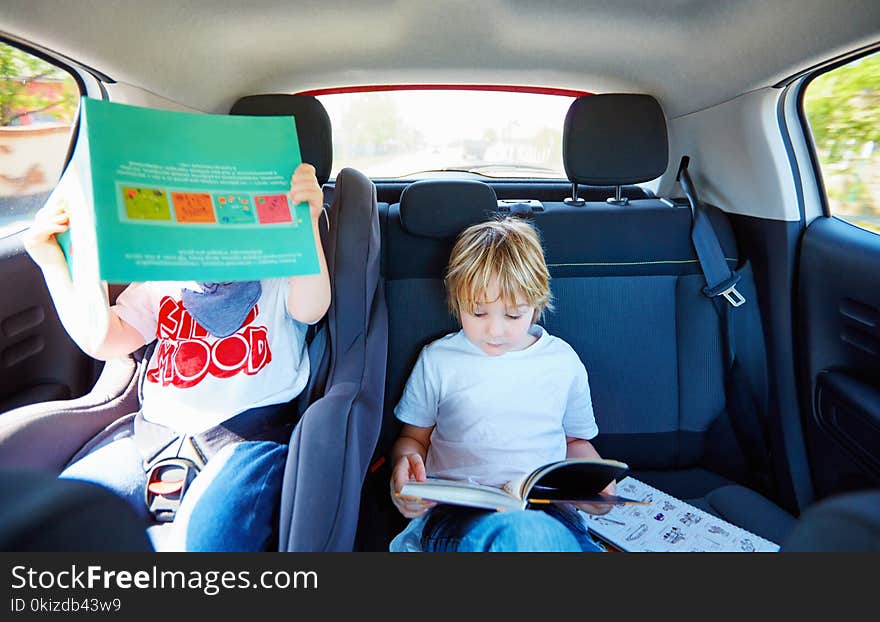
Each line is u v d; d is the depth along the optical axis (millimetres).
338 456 933
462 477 1208
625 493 1350
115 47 1328
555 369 1300
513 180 2178
